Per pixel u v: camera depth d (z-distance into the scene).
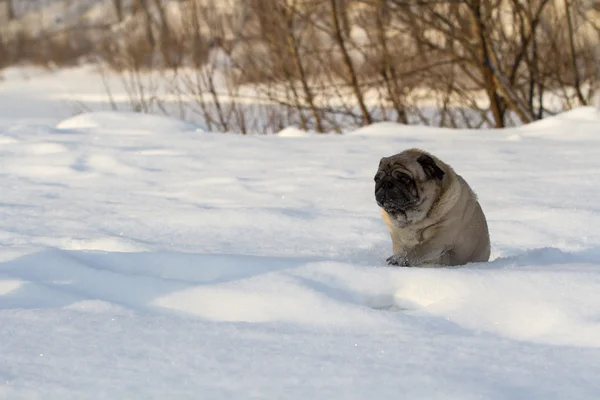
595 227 8.53
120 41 44.81
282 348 4.55
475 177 11.83
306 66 25.28
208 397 3.86
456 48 24.20
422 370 4.15
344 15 24.14
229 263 6.29
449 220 6.52
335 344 4.61
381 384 3.97
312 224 9.13
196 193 11.29
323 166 13.10
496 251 7.82
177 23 34.19
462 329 4.94
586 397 3.78
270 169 12.99
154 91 30.58
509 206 9.77
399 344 4.59
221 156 14.22
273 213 9.49
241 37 24.30
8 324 5.00
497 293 5.37
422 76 22.22
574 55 22.67
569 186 10.91
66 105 33.28
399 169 6.42
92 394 3.91
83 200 10.86
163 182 12.18
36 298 5.66
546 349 4.48
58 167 13.09
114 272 6.11
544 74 22.06
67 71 49.81
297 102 22.58
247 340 4.70
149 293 5.71
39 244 7.99
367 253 7.62
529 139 15.47
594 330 4.72
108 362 4.34
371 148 14.83
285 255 7.37
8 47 61.81
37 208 10.19
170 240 8.30
